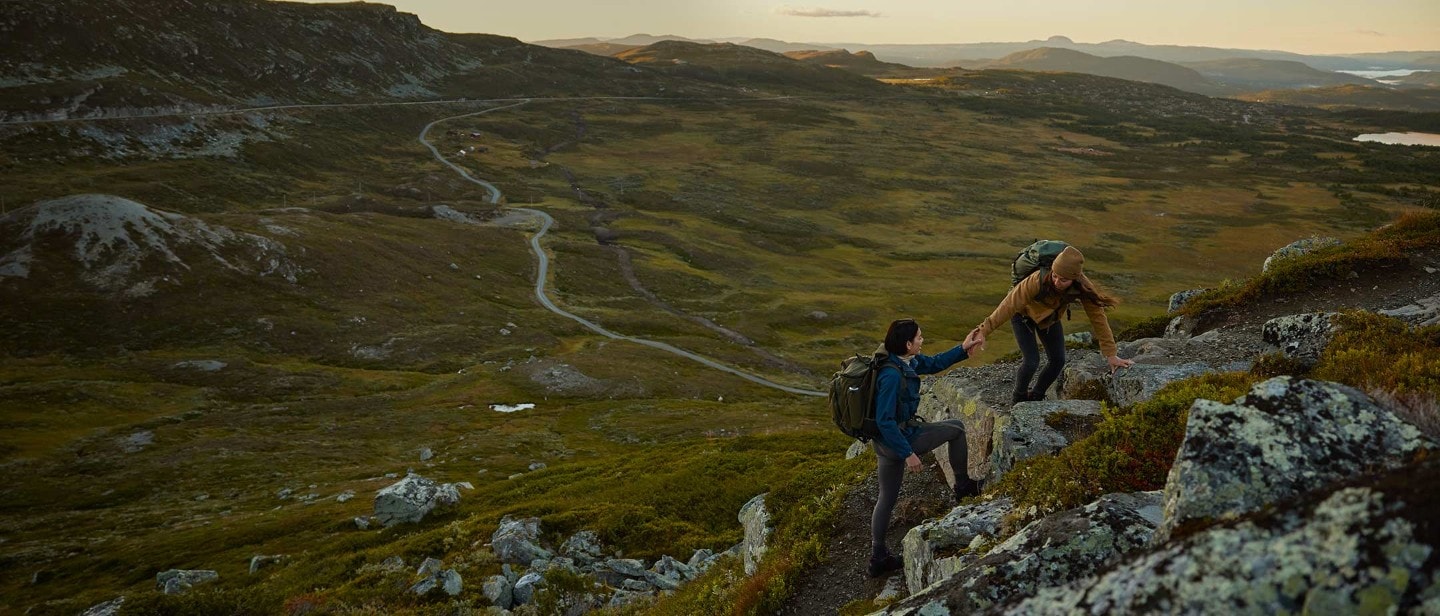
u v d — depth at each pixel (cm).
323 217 16850
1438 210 1839
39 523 5584
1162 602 379
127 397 9075
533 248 17425
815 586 995
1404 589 305
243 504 5753
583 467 4900
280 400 9462
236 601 2083
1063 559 598
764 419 8319
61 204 13225
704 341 12700
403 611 1944
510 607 2006
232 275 12925
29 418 8231
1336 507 361
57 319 11244
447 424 8269
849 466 1530
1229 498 468
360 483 6022
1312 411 502
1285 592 340
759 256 18688
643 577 2211
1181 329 1745
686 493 3325
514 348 11775
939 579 761
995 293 15962
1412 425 486
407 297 13588
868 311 14538
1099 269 18038
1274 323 1230
